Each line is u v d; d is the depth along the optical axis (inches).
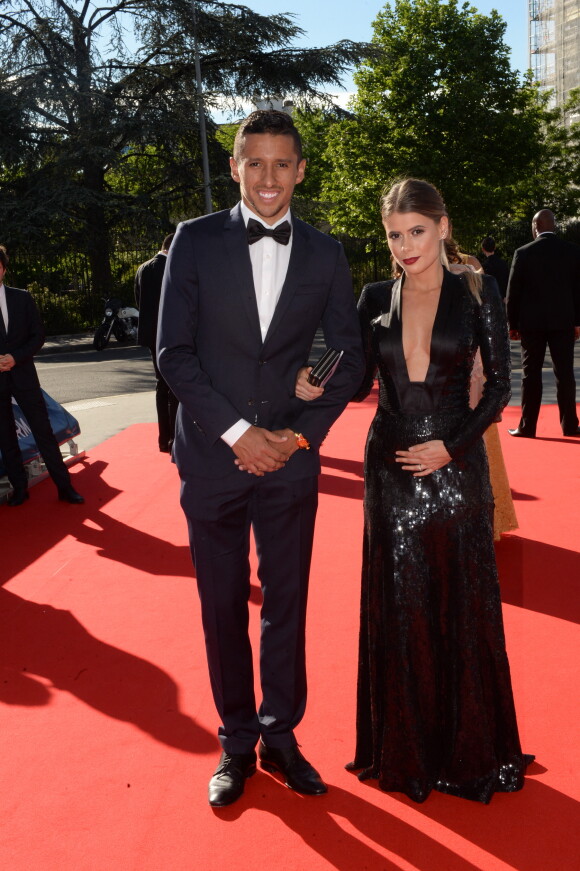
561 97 2596.0
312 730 107.0
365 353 97.3
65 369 550.9
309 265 92.0
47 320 875.4
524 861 81.9
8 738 107.3
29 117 850.8
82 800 94.0
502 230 1608.0
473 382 137.7
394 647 92.0
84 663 127.9
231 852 84.7
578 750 99.7
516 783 92.9
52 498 225.6
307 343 95.6
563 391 267.0
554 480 218.8
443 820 89.0
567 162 1743.4
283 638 97.1
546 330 259.4
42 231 839.7
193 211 996.6
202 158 964.0
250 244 90.1
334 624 137.5
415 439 91.8
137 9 935.7
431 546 91.4
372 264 1145.4
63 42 866.1
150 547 182.2
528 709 108.3
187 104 914.7
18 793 95.5
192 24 932.0
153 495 224.2
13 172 891.4
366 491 96.7
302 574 96.7
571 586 148.6
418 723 92.4
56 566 172.7
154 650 131.3
